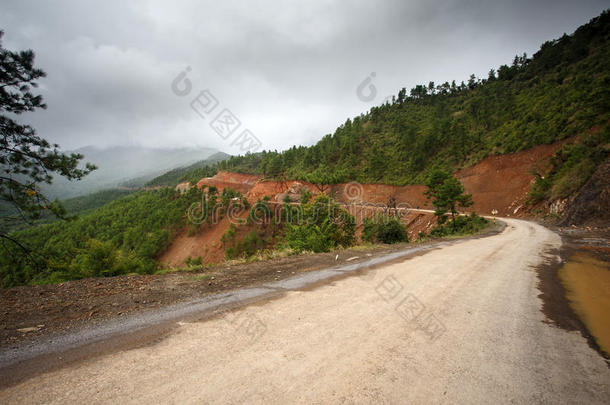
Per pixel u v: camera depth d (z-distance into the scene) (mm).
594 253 10211
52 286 4945
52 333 2803
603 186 22500
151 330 2861
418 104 136250
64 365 2129
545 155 47938
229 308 3607
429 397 1788
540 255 9844
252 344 2521
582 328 3219
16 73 7430
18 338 2662
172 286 4965
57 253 9086
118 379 1925
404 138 88062
